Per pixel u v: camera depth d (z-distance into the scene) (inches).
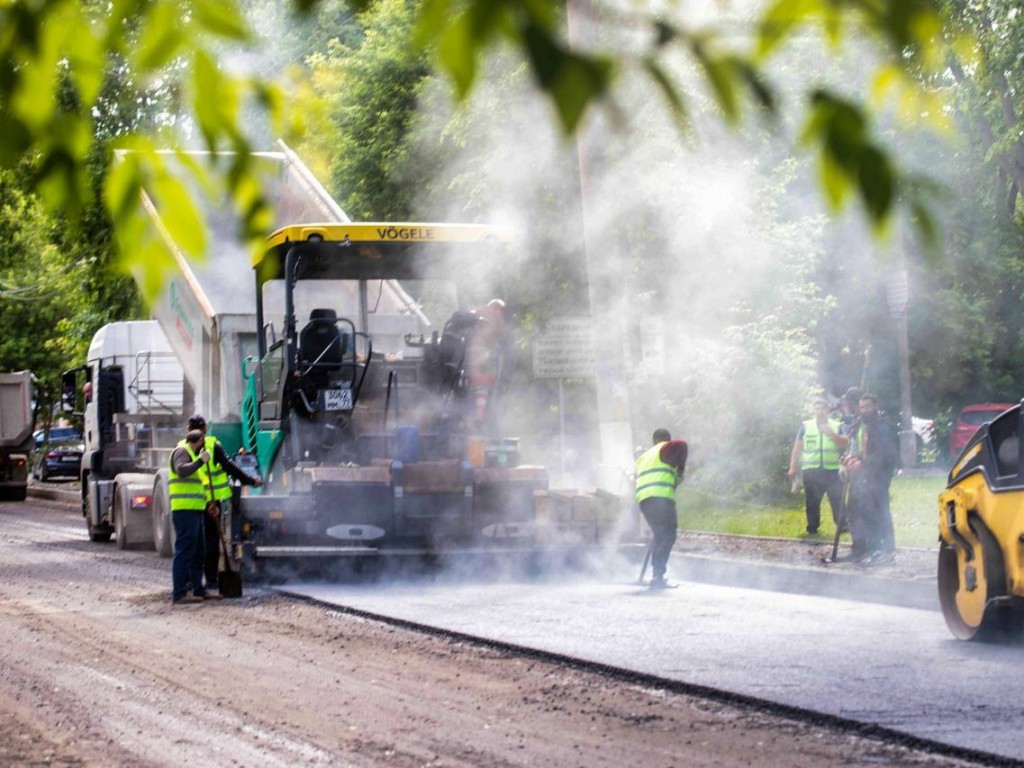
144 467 1032.8
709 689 394.3
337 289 757.9
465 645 501.0
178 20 127.7
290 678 438.6
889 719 350.3
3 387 1777.8
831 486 840.3
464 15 101.0
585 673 438.0
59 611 626.5
